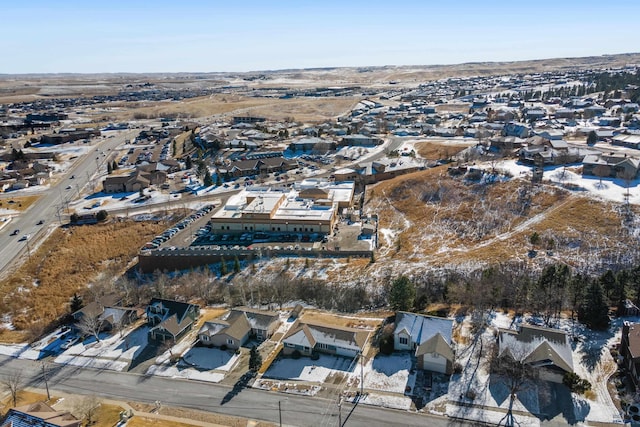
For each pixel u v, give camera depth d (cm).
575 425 6066
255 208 13988
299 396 6944
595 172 14050
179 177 19762
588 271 10038
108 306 9825
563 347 7056
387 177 17625
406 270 10644
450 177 15438
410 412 6488
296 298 10012
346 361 7644
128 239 14088
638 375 6456
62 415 6066
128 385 7450
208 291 10619
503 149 18225
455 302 9081
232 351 8162
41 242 13838
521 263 10419
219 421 6525
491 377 6994
